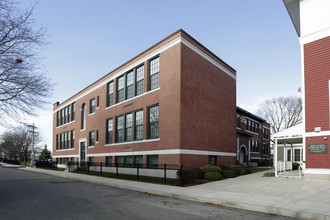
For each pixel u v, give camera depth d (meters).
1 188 14.21
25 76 13.79
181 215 8.09
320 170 15.27
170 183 15.58
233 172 19.34
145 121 21.52
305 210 8.21
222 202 9.94
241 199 10.22
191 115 19.56
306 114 16.22
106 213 8.20
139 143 21.89
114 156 25.41
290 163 21.83
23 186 15.20
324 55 15.88
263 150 42.50
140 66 23.41
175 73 19.25
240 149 32.91
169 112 19.31
